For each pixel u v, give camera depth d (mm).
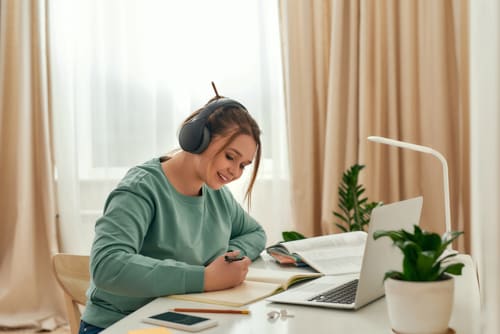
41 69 3141
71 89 3197
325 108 2846
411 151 2643
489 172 819
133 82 3127
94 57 3139
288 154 2883
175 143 3113
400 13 2633
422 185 2646
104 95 3160
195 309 1108
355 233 1725
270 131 2961
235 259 1290
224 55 3029
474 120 1896
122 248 1267
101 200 3193
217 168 1406
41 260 3199
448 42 2619
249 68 3006
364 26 2674
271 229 2998
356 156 2744
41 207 3201
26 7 3113
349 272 1430
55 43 3152
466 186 2525
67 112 3182
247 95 3012
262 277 1360
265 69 2939
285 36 2828
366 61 2682
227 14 3020
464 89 2555
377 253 1069
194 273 1238
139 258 1254
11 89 3168
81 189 3209
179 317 1057
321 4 2812
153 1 3098
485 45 914
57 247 3176
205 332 986
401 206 1143
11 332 3027
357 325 995
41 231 3209
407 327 872
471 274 1407
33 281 3133
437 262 878
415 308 857
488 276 855
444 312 859
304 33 2793
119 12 3121
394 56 2666
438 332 864
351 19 2719
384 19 2691
